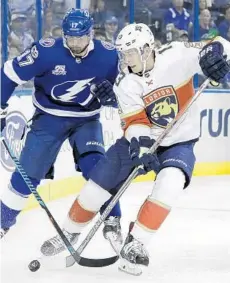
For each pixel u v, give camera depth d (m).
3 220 5.58
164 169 4.71
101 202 4.99
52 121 5.56
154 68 4.70
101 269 4.99
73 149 5.59
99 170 4.94
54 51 5.27
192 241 6.09
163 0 11.25
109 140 9.41
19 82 5.38
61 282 4.66
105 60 5.32
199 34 11.61
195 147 10.93
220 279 4.80
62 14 9.50
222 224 6.96
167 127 4.67
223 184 10.10
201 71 4.82
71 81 5.37
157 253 5.57
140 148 4.64
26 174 5.20
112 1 10.70
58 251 5.10
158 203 4.63
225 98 11.30
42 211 7.49
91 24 5.09
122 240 5.32
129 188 9.53
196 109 4.94
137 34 4.57
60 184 8.50
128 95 4.69
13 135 7.23
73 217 5.03
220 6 11.80
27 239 6.06
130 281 4.69
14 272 4.91
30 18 8.81
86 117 5.58
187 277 4.83
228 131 11.38
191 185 9.91
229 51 4.80
